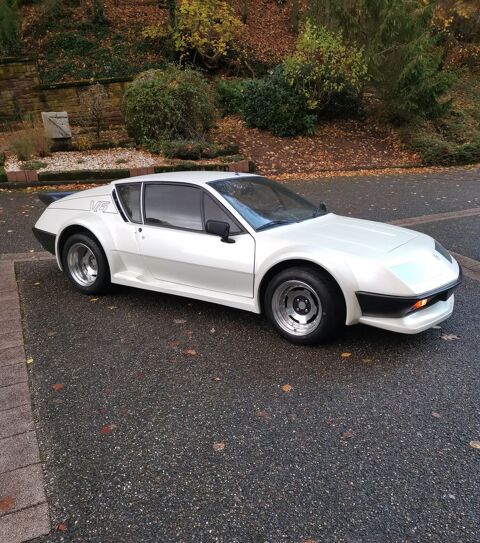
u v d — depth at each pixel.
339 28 15.00
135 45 17.64
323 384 3.41
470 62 20.72
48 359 3.81
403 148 15.23
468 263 6.11
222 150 12.98
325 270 3.70
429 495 2.41
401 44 14.92
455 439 2.82
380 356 3.79
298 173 12.85
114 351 3.93
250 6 22.34
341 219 4.70
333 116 16.59
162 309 4.78
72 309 4.80
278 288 3.92
